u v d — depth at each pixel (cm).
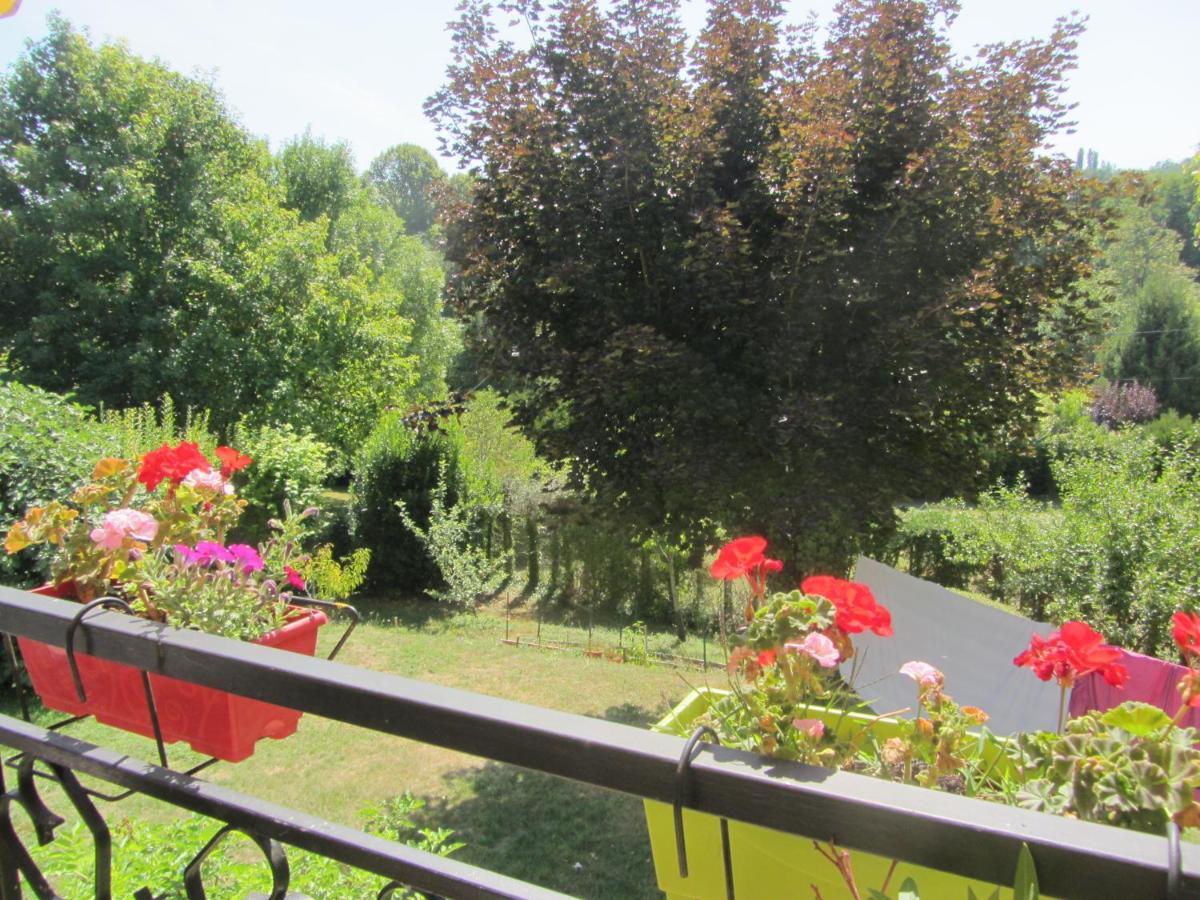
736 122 450
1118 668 107
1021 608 674
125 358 1316
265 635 142
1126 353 2303
